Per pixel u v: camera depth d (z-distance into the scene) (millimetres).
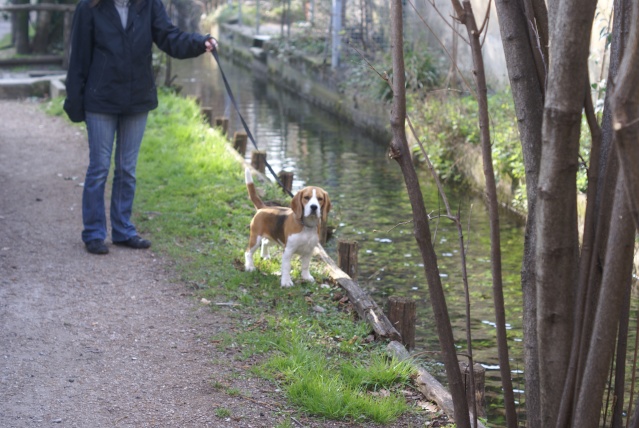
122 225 7023
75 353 4957
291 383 4598
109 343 5125
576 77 2330
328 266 6730
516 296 7383
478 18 13852
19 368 4707
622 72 2145
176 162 9922
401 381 4746
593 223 2607
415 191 2840
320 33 21062
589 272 2594
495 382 5711
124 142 6910
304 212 6090
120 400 4383
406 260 8328
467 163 11625
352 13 18062
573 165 2416
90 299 5852
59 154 10633
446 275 7953
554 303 2555
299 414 4297
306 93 19844
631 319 6699
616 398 2818
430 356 6008
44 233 7328
